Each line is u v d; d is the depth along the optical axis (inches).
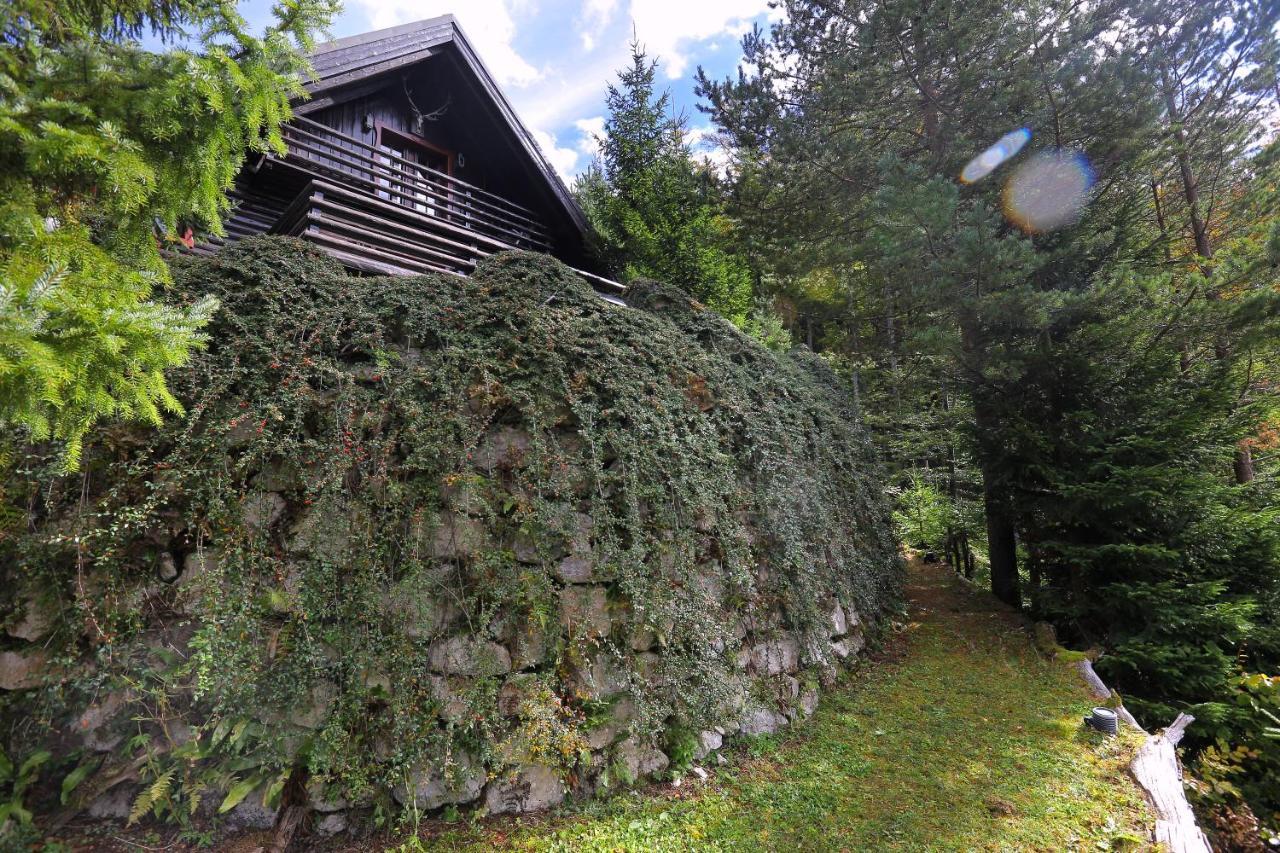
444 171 297.4
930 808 121.0
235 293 110.3
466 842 101.5
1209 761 191.0
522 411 124.4
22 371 55.4
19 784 88.3
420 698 105.8
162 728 95.8
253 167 224.4
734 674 140.9
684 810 115.6
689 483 143.0
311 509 104.0
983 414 287.3
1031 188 274.5
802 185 343.0
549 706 111.3
